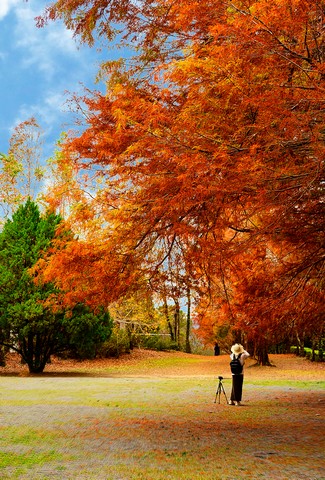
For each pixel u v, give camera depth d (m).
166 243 7.57
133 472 5.56
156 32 6.81
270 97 4.92
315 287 8.57
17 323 19.98
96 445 6.99
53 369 24.84
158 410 10.46
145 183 6.34
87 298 7.61
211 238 7.02
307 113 4.91
